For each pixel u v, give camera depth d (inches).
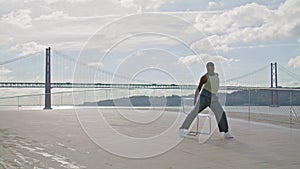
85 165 134.8
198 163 137.0
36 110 537.6
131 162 139.6
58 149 167.6
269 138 200.5
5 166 133.2
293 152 157.6
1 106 582.6
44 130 243.6
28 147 173.0
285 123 283.9
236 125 268.4
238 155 151.8
